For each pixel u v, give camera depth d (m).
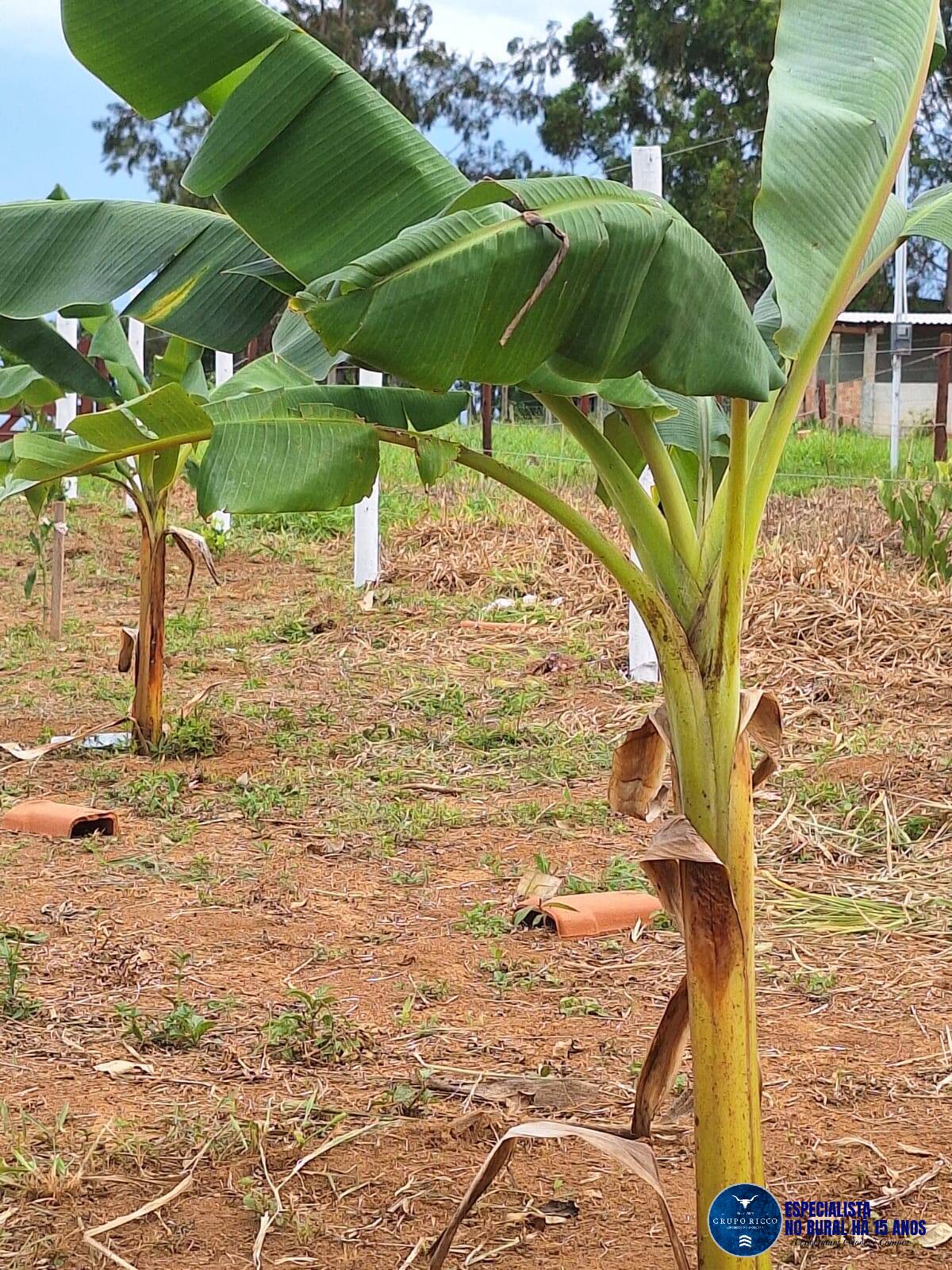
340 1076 3.70
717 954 2.32
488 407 14.97
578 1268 2.84
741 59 29.17
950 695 7.71
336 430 2.75
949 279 30.12
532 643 9.45
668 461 2.40
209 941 4.62
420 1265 2.86
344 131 2.56
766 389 2.14
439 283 1.92
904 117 2.55
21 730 7.35
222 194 2.59
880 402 25.69
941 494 11.43
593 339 2.04
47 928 4.71
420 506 14.35
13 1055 3.79
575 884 5.11
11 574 12.72
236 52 2.56
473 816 6.05
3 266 3.16
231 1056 3.80
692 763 2.34
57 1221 3.00
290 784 6.44
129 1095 3.57
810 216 2.39
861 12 2.72
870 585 9.50
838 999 4.21
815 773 6.47
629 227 2.04
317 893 5.10
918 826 5.77
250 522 14.61
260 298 3.15
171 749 6.98
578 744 7.16
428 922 4.85
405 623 10.10
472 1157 3.29
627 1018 4.07
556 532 12.20
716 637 2.32
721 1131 2.36
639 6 30.34
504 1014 4.10
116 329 6.41
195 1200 3.10
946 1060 3.79
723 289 2.17
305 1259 2.88
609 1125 3.41
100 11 2.52
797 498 13.12
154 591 6.88
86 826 5.79
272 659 9.16
